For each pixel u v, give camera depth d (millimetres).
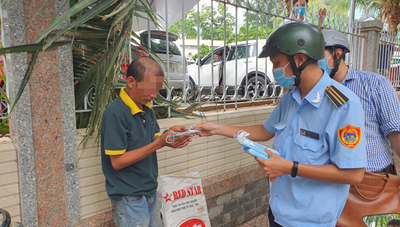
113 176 1703
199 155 2584
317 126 1401
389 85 1771
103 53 1878
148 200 1803
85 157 1912
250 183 3160
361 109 1311
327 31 1887
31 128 1628
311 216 1419
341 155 1286
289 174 1354
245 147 1396
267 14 2895
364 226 1685
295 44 1357
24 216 1661
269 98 3229
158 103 2381
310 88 1455
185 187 2234
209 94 2723
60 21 1343
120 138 1566
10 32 1527
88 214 1964
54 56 1671
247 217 3186
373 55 4605
